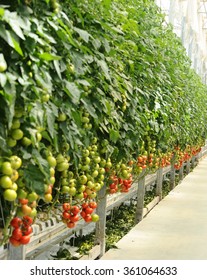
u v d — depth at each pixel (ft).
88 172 9.62
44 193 6.53
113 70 10.21
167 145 19.39
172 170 29.66
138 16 13.02
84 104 8.11
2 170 5.82
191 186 31.60
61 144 7.77
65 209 9.18
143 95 12.98
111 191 12.23
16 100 5.91
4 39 5.39
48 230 10.00
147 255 14.17
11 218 6.54
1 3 6.11
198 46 50.75
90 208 10.19
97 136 10.41
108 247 14.70
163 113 15.75
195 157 48.24
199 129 33.78
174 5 32.12
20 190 6.36
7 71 5.87
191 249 15.30
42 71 6.34
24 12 6.07
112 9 10.37
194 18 39.47
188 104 24.68
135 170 14.64
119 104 11.03
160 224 18.85
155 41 15.01
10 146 5.99
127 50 11.99
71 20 8.30
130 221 19.03
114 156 11.55
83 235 14.82
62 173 8.46
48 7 6.79
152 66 14.70
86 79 8.21
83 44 8.82
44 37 6.46
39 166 6.15
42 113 6.17
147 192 26.03
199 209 22.88
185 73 23.86
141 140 13.12
